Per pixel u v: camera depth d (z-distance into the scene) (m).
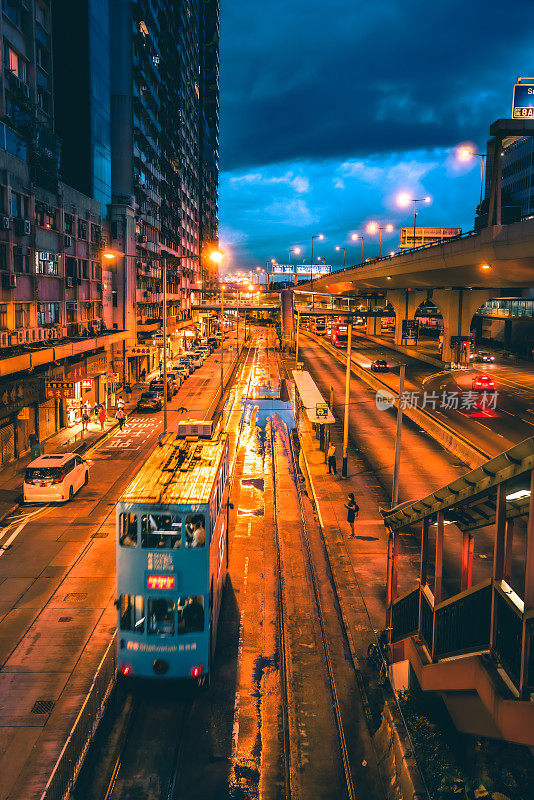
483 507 9.20
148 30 72.19
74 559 20.83
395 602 13.77
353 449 37.97
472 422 43.50
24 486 25.97
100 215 52.91
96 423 44.06
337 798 10.20
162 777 10.94
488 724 8.42
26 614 16.97
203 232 156.00
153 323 73.06
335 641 15.52
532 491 6.43
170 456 16.80
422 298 103.94
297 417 47.47
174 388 57.47
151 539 12.93
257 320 180.75
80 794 10.45
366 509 26.59
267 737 12.19
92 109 52.00
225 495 18.17
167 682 13.16
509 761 8.90
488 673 7.37
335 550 21.83
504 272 50.47
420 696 11.26
